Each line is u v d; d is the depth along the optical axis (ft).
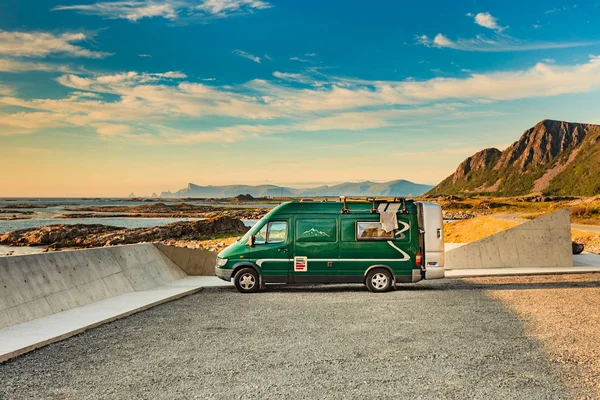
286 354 21.89
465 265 60.80
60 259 35.29
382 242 42.88
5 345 22.90
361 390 17.11
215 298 39.47
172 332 26.63
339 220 43.24
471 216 343.05
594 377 18.51
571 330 26.48
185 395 16.71
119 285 40.55
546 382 17.97
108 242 169.37
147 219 370.12
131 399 16.40
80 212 508.53
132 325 28.63
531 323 28.35
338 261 42.80
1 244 172.96
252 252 43.29
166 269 50.67
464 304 35.17
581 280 48.75
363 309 33.55
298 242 43.14
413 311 32.58
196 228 192.85
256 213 417.69
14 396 16.79
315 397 16.44
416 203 43.83
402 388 17.30
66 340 24.93
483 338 24.72
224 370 19.53
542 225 61.41
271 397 16.46
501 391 17.01
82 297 35.01
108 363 20.68
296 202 43.93
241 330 26.99
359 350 22.49
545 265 61.21
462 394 16.70
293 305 35.55
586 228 126.31
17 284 29.89
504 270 57.31
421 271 42.88
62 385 17.90
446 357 21.25
